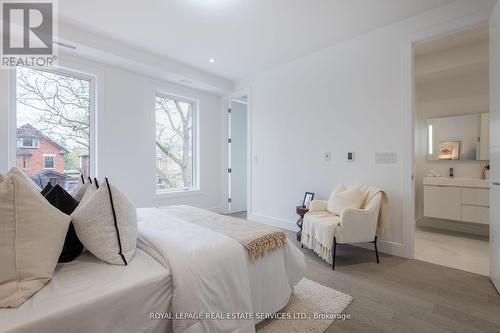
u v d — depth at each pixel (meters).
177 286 1.05
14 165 2.63
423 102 3.85
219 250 1.25
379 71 2.71
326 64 3.18
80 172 3.12
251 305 1.27
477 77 3.40
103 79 3.21
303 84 3.44
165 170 4.08
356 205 2.53
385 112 2.67
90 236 1.13
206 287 1.10
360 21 2.56
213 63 3.67
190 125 4.45
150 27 2.67
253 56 3.43
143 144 3.63
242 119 5.17
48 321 0.78
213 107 4.67
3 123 2.50
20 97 2.70
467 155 3.48
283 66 3.69
